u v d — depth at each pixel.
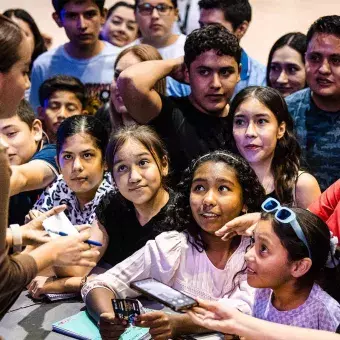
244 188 1.66
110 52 3.36
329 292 1.60
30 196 2.46
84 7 3.28
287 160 2.04
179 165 2.25
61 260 1.47
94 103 3.28
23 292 1.87
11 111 1.45
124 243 1.92
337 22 2.30
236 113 2.04
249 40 3.52
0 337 1.55
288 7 3.67
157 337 1.46
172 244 1.68
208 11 3.04
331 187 1.83
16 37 1.37
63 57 3.38
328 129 2.39
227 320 1.34
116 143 1.87
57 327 1.61
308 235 1.43
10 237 1.54
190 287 1.65
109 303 1.62
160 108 2.29
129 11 3.35
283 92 2.97
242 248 1.65
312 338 1.33
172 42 3.35
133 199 1.85
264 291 1.55
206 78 2.22
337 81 2.33
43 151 2.23
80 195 2.12
